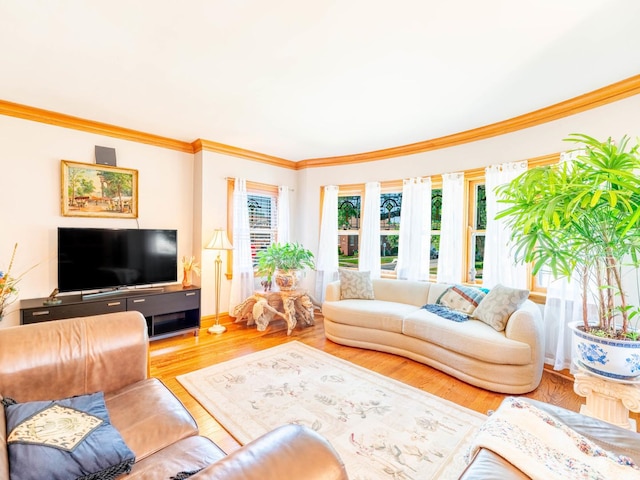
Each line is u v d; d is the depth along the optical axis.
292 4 1.63
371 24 1.78
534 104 2.84
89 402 1.36
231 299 4.34
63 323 1.62
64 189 3.26
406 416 2.16
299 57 2.13
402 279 4.18
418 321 3.06
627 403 1.68
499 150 3.35
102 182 3.50
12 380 1.37
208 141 4.04
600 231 1.76
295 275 4.24
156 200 3.93
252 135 3.80
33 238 3.12
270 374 2.76
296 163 5.18
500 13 1.68
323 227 4.87
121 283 3.45
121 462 1.06
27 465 0.96
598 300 2.15
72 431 1.12
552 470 1.01
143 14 1.72
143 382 1.67
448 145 3.79
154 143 3.89
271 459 0.68
